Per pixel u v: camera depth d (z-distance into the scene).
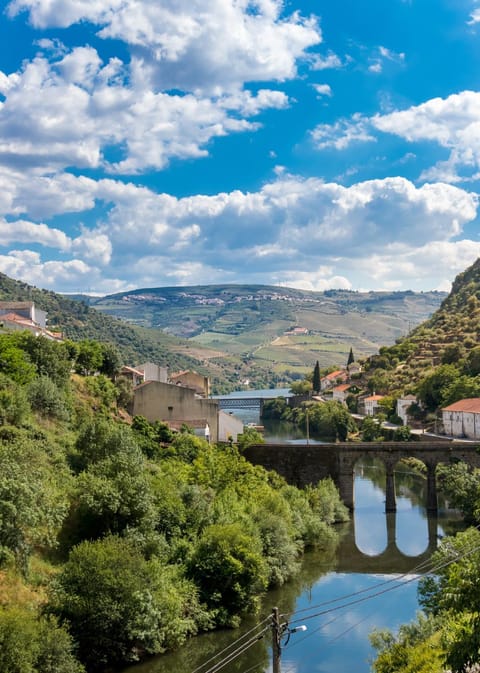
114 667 52.03
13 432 69.25
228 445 116.38
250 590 65.56
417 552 89.38
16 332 101.50
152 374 160.25
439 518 109.75
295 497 98.75
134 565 54.56
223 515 72.94
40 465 63.03
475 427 150.75
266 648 57.75
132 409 117.75
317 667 53.75
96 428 77.06
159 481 74.81
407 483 145.12
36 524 52.59
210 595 62.78
